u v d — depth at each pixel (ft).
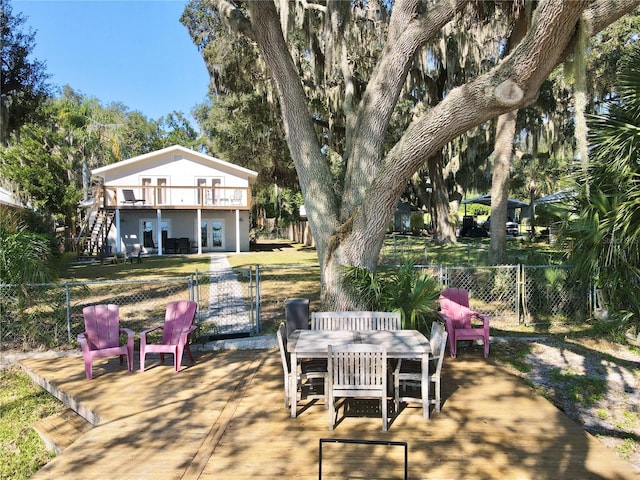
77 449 10.85
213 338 20.66
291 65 20.17
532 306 25.50
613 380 16.80
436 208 76.69
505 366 18.06
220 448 10.87
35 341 20.51
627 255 17.51
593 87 42.57
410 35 18.92
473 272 29.09
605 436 12.98
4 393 16.26
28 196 76.48
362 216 18.54
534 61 13.39
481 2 30.76
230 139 75.51
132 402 13.84
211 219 82.38
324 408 13.37
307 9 32.22
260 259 64.44
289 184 90.53
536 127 55.47
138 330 23.52
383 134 19.57
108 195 72.54
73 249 69.21
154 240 80.23
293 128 20.45
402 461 10.21
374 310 18.99
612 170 17.42
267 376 16.26
